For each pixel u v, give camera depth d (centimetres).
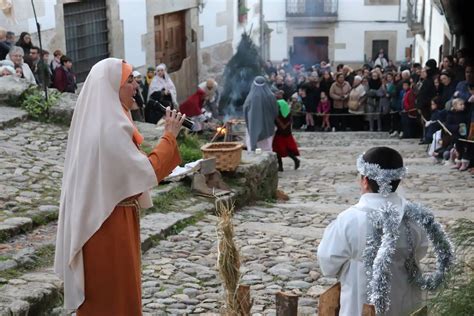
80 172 427
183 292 625
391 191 418
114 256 432
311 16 3638
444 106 1574
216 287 642
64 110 1104
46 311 546
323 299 392
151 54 1953
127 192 427
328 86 2088
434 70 1728
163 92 1558
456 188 1177
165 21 2052
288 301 373
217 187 947
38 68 1366
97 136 423
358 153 1617
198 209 864
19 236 674
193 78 2181
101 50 1784
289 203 1053
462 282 424
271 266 707
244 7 2442
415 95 1814
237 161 983
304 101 2089
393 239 405
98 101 427
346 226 411
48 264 619
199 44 2195
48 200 769
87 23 1727
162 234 765
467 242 452
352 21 3634
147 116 1533
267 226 867
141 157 430
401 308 415
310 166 1452
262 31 2658
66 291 443
